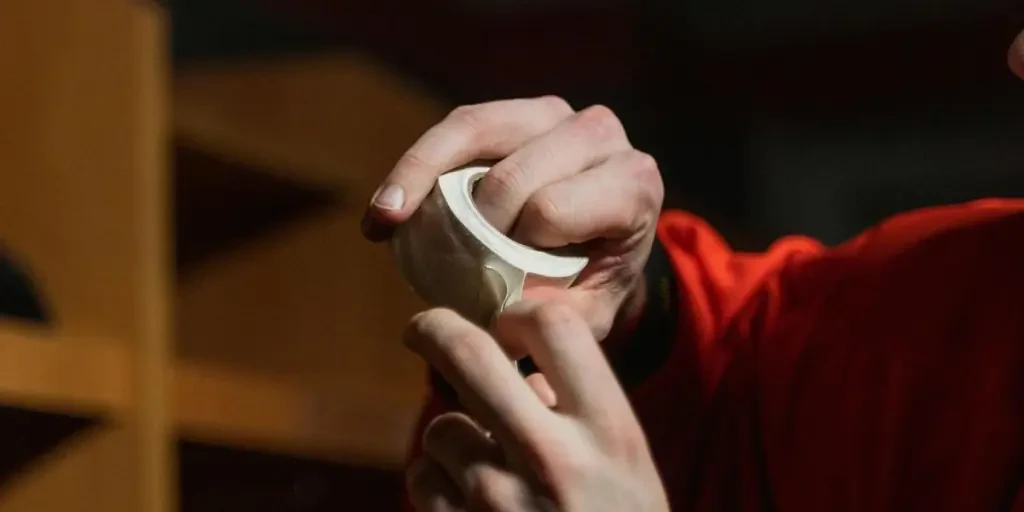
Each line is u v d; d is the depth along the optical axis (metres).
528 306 0.62
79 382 0.89
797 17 2.12
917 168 2.14
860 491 0.77
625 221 0.72
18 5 0.94
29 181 0.93
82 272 0.92
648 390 0.83
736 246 2.05
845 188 2.18
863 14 2.11
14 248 0.93
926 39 2.10
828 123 2.18
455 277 0.66
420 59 2.04
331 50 1.76
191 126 1.03
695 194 2.12
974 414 0.74
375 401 1.27
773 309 0.85
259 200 1.30
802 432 0.79
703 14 2.15
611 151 0.73
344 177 1.28
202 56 1.41
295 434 1.14
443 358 0.61
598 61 2.15
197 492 1.28
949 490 0.74
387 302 1.44
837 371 0.79
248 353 1.33
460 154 0.69
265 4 1.61
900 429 0.76
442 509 0.61
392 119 1.38
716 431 0.83
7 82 0.93
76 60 0.94
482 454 0.61
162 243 0.96
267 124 1.20
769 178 2.17
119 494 0.92
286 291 1.37
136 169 0.94
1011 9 2.05
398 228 0.68
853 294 0.82
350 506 1.45
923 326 0.77
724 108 2.16
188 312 1.30
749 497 0.82
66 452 0.94
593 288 0.74
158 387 0.94
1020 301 0.75
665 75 2.16
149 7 0.96
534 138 0.72
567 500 0.59
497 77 2.16
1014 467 0.73
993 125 2.10
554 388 0.61
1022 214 0.78
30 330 0.87
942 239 0.80
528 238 0.68
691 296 0.85
